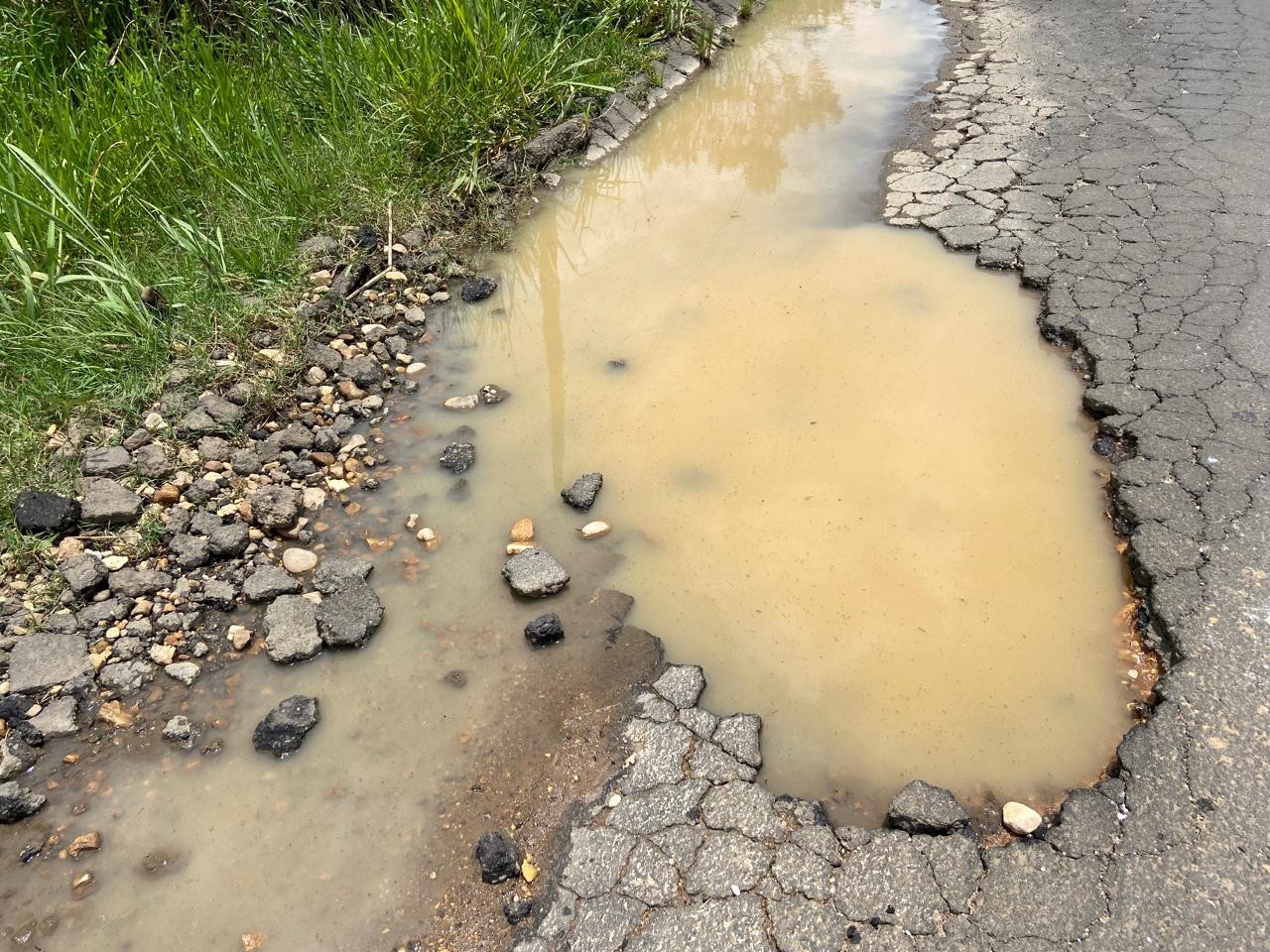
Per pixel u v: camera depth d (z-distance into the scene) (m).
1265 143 4.76
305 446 3.37
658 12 6.68
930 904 2.02
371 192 4.63
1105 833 2.12
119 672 2.60
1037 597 2.73
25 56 5.03
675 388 3.59
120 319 3.65
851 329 3.83
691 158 5.38
